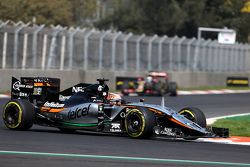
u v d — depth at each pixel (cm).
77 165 3409
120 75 12481
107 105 5000
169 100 10031
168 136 4719
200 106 9031
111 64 12556
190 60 14738
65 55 11475
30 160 3516
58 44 11312
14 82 5431
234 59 16525
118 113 4950
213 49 15575
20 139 4472
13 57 10381
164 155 3934
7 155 3666
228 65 16238
